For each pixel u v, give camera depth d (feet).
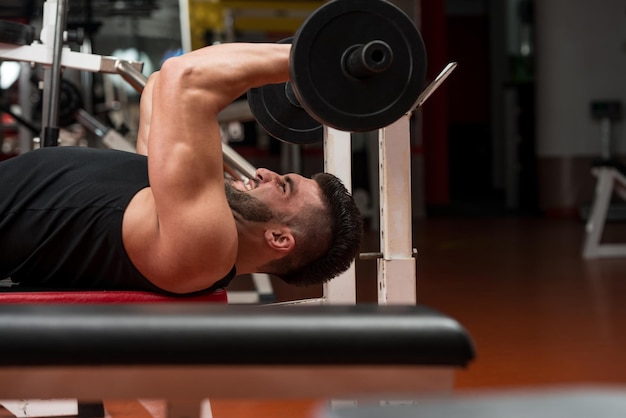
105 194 4.65
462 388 8.05
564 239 23.08
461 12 44.14
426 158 35.76
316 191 5.03
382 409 1.34
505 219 29.91
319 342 2.96
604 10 29.12
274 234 4.89
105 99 17.83
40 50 6.61
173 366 2.93
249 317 3.00
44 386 2.96
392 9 3.89
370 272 17.39
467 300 13.47
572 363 9.06
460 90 44.39
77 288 4.85
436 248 21.56
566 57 29.27
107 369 2.94
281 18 20.76
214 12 20.68
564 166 29.60
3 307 3.10
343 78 3.90
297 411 7.54
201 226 4.22
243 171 5.94
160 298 4.54
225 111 13.09
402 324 3.01
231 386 3.00
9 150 20.52
